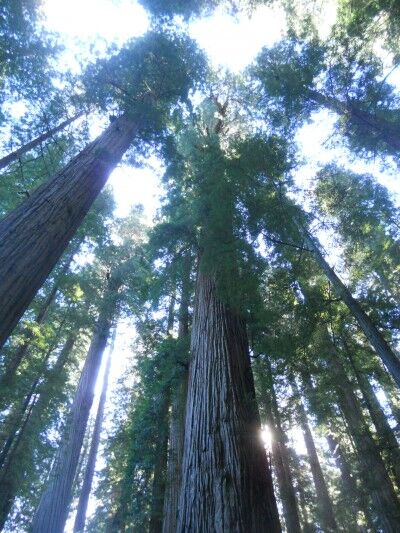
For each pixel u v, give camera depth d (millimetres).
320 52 6816
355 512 11344
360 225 7246
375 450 7832
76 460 10938
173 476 8055
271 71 7504
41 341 10320
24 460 9297
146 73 9523
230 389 4344
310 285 7289
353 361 9242
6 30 8172
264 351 5926
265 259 5754
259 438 3971
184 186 9250
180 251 7656
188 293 8766
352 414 8648
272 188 6176
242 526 3033
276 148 6238
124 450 12586
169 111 10234
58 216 5234
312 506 14453
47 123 9414
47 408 10469
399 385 5480
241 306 5594
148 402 10039
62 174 6035
